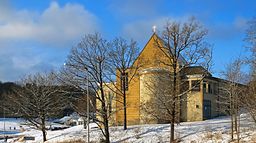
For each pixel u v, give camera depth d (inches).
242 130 1569.9
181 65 1649.9
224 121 2012.8
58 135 2154.3
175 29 1549.0
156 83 1967.3
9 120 4311.0
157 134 1724.9
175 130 1731.1
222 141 1456.7
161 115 1800.0
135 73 2065.7
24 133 2748.5
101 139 1760.6
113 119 2315.5
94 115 2084.2
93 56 1920.5
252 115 1338.6
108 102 1884.8
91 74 1772.9
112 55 2068.2
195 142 1505.9
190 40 1558.8
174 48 1555.1
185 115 2300.7
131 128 1919.3
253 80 1393.9
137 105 2265.0
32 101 2241.6
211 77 2335.1
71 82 1803.6
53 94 2255.2
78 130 2182.6
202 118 2253.9
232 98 1514.5
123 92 2033.7
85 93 1802.4
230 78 1553.9
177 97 1606.8
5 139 2466.8
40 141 2116.1
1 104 3718.0
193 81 2153.1
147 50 2215.8
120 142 1720.0
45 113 2208.4
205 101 2306.8
